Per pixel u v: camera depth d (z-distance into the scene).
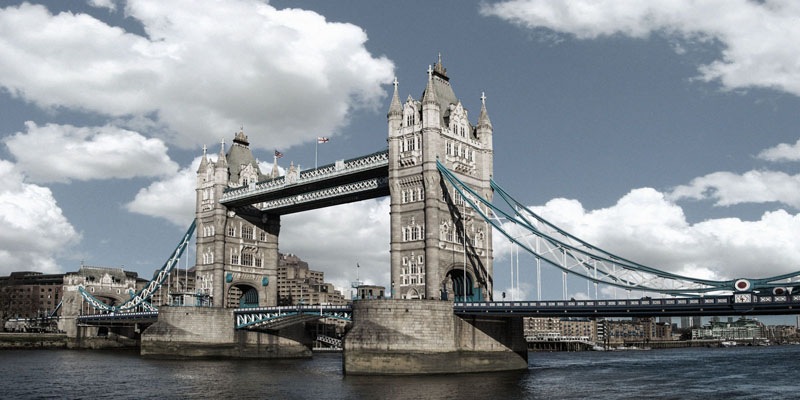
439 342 98.56
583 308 91.31
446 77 124.56
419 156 113.56
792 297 76.38
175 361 133.00
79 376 102.56
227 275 151.12
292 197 148.00
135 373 107.06
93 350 191.25
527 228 105.75
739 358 194.50
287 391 81.50
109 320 177.88
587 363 157.38
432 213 109.81
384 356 96.25
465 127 120.25
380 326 97.19
